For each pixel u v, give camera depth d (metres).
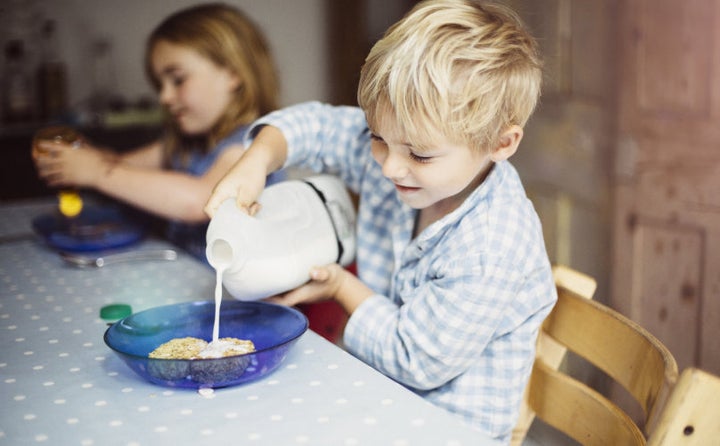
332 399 0.81
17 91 2.98
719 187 1.88
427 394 1.07
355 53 3.15
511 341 1.04
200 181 1.64
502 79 0.94
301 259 1.01
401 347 1.00
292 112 1.26
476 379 1.05
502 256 0.98
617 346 0.92
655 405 0.76
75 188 1.58
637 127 2.05
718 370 1.94
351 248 1.15
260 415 0.78
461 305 0.97
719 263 1.91
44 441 0.74
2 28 2.96
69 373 0.90
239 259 0.94
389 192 1.20
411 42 0.91
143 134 2.91
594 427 0.96
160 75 1.81
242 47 1.79
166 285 1.24
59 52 3.06
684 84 1.93
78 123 2.91
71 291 1.21
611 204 2.14
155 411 0.80
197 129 1.82
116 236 1.48
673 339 2.05
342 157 1.28
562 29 2.18
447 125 0.90
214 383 0.83
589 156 2.18
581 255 2.24
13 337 1.02
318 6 3.18
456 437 0.73
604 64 2.11
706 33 1.87
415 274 1.10
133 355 0.83
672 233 2.01
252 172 1.08
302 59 3.23
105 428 0.76
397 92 0.90
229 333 0.98
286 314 0.96
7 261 1.39
